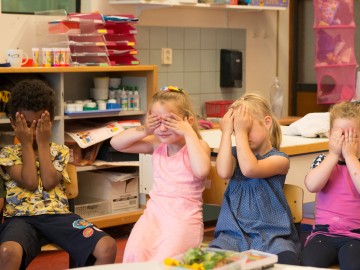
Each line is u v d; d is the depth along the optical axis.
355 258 2.42
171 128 2.80
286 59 6.49
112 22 4.68
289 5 6.44
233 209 2.71
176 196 2.79
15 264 2.73
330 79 6.21
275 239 2.58
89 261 2.88
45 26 4.69
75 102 4.50
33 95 2.97
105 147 4.64
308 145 3.48
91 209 4.59
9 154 3.01
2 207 2.96
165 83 5.51
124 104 4.71
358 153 2.71
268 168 2.68
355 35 6.28
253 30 6.16
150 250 2.61
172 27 5.50
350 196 2.67
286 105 6.55
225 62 5.89
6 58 4.45
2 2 4.54
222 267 1.74
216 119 5.41
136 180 4.80
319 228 2.70
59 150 3.10
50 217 2.97
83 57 4.61
